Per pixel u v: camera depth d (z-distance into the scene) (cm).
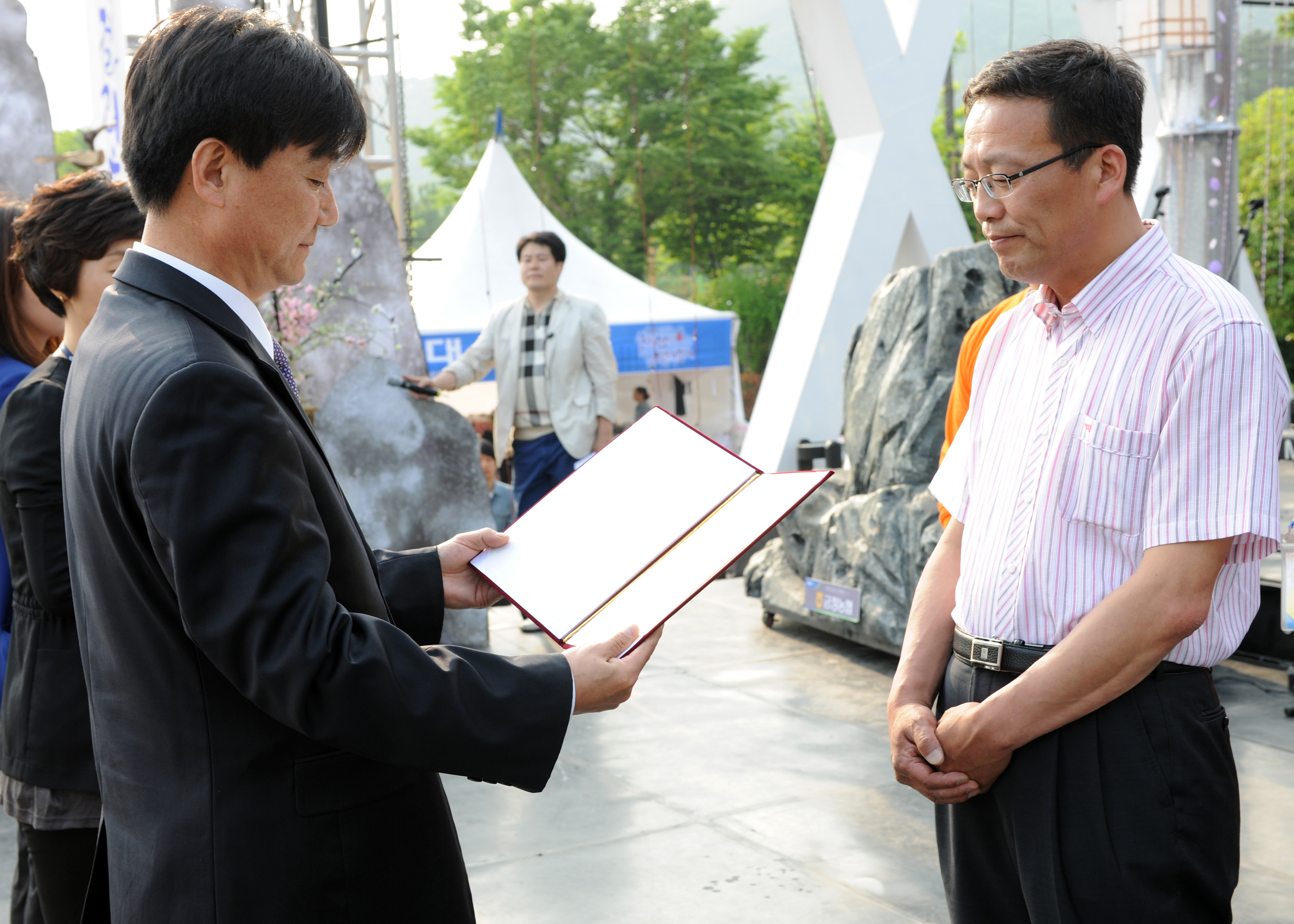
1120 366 127
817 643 432
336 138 105
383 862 105
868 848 259
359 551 108
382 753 96
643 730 344
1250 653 387
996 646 137
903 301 422
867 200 650
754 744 329
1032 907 134
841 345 648
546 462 483
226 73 98
